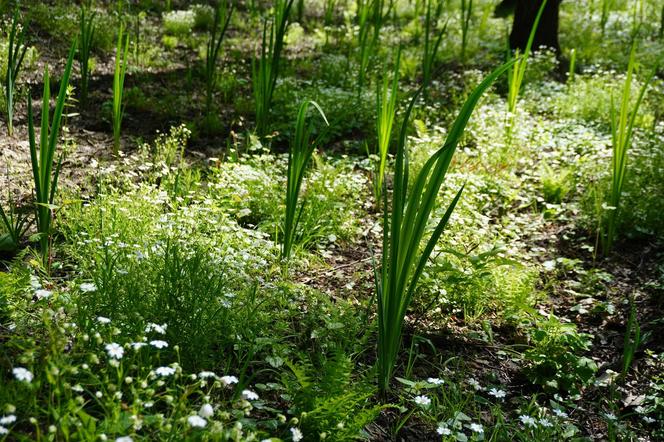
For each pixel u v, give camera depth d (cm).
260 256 452
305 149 447
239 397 293
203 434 235
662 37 1277
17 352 299
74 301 328
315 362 357
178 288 338
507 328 435
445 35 1268
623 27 1370
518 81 760
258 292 394
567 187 637
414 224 315
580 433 346
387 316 329
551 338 389
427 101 888
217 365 332
